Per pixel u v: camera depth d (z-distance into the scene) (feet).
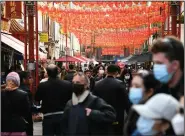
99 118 36.29
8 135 40.88
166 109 20.53
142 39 219.82
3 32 104.78
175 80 22.71
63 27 145.59
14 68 100.63
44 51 204.03
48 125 46.42
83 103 37.19
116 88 47.70
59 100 46.19
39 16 205.46
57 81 46.52
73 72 78.43
